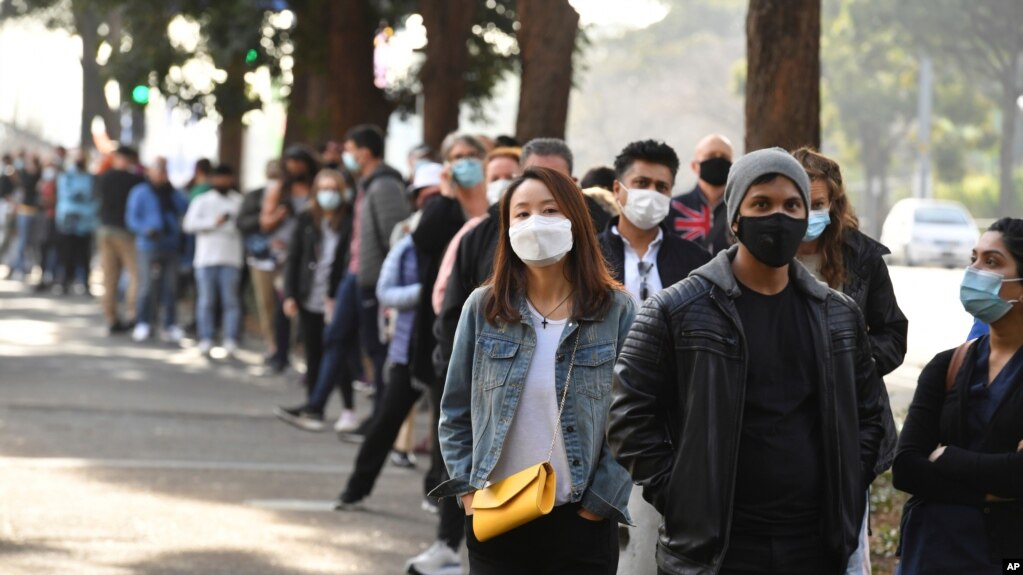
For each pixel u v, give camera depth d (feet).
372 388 123.13
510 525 39.32
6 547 64.34
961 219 333.42
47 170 231.91
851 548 35.70
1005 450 38.73
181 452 91.61
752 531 35.45
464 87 144.97
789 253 35.14
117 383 121.60
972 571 39.06
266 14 185.98
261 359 145.59
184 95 203.41
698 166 63.87
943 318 164.14
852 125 485.56
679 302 36.04
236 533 69.67
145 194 155.22
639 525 47.50
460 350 41.75
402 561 65.77
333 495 80.64
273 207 134.92
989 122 488.02
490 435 40.65
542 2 113.09
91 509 73.26
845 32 434.71
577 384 40.60
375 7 179.42
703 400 35.32
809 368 35.83
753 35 78.13
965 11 393.70
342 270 105.09
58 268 222.28
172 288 158.51
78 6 218.79
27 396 110.73
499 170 63.72
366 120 168.45
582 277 40.98
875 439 37.32
